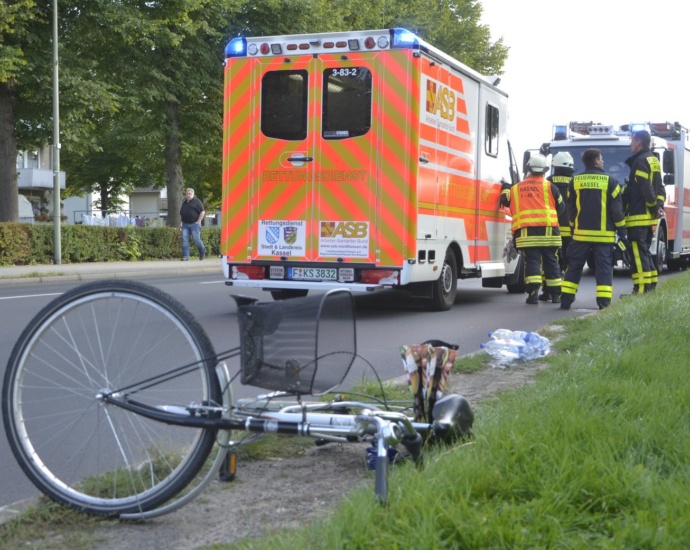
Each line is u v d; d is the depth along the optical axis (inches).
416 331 396.2
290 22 1256.2
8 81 946.1
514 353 287.7
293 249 429.4
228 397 146.4
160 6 1075.9
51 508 145.6
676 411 177.0
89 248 951.0
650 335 286.4
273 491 154.7
